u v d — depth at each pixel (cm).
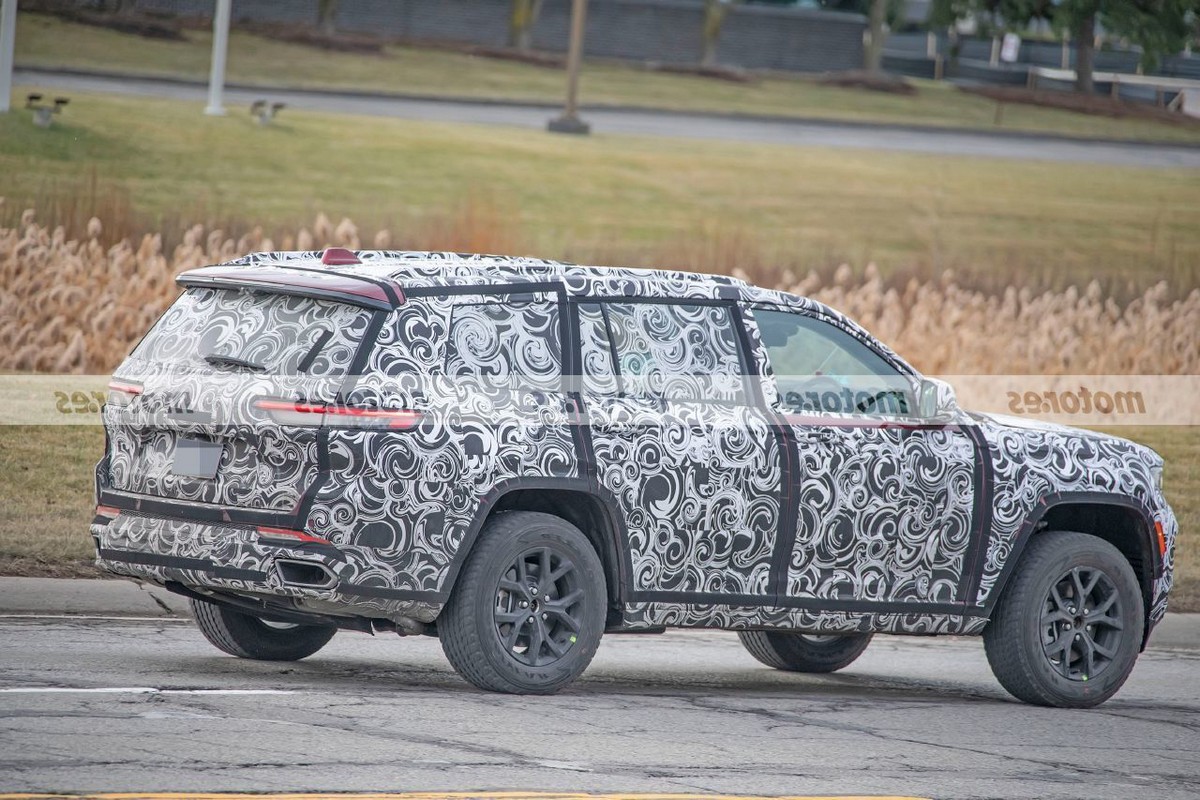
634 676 2869
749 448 2539
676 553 2488
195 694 2298
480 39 14000
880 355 2734
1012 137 13212
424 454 2298
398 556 2289
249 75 11775
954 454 2719
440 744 2061
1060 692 2786
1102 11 12850
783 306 2677
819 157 12156
